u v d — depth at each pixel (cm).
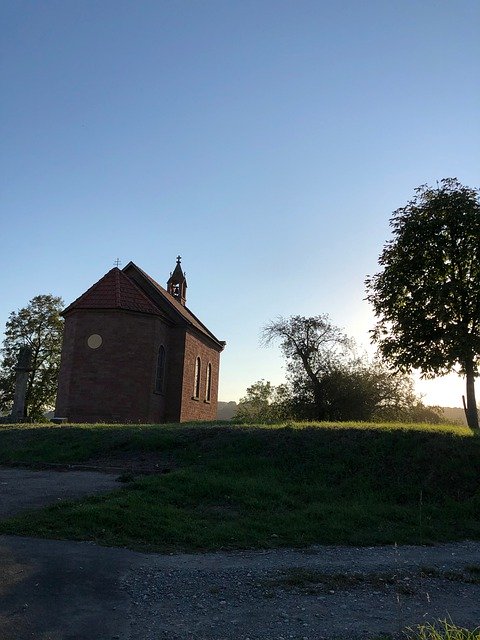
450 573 800
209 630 559
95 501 1069
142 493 1160
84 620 561
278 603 645
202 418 4131
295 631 563
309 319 3819
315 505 1181
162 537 902
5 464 1611
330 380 3681
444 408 3741
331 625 582
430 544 995
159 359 3425
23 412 3253
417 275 2711
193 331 3853
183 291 4953
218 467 1459
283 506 1173
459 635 530
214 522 1029
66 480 1341
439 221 2678
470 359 2561
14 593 611
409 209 2878
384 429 1622
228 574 738
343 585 721
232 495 1208
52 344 5391
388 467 1418
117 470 1472
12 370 5259
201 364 4134
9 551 756
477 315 2547
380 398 3706
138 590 657
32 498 1123
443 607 656
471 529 1110
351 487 1330
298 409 3738
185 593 662
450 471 1373
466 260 2647
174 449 1662
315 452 1505
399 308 2759
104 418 3050
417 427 1712
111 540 853
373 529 1064
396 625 587
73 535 857
